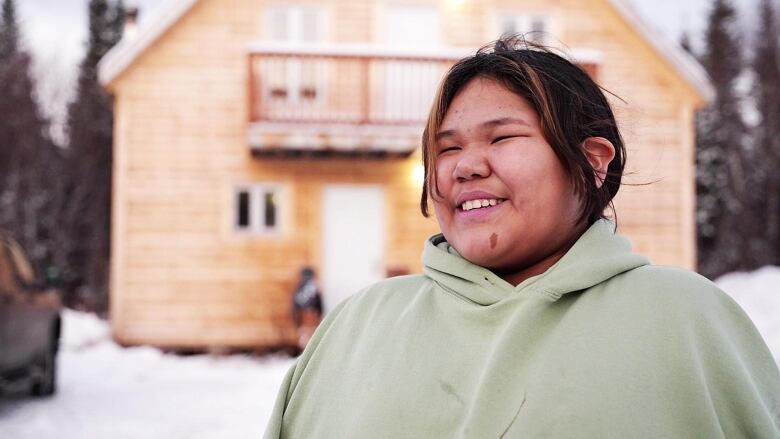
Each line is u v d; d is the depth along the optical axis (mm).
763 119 29547
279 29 12375
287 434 1298
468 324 1150
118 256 11883
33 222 28750
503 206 1149
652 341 1019
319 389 1291
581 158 1148
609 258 1119
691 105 12531
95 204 30250
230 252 12055
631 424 974
